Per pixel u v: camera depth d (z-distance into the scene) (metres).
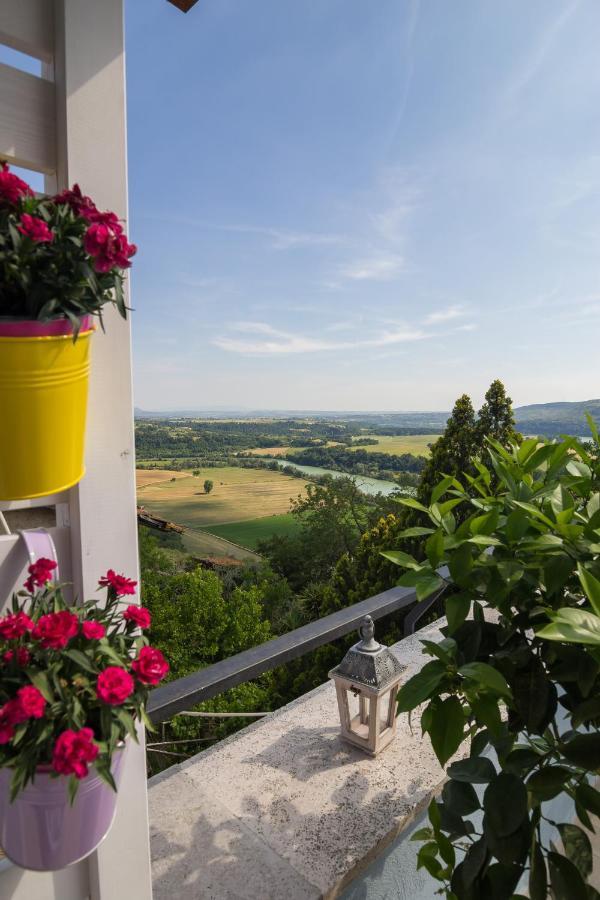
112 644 0.56
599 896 0.74
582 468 0.99
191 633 19.95
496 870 0.79
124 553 0.75
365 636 1.41
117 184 0.70
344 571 15.28
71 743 0.44
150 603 20.23
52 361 0.49
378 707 1.36
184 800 1.27
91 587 0.72
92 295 0.51
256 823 1.20
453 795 0.89
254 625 20.28
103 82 0.68
